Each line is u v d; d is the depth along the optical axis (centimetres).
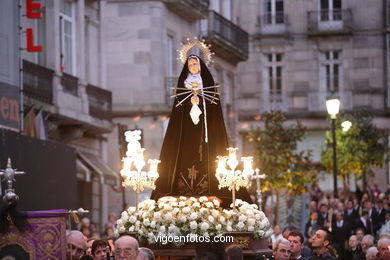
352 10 6862
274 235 2839
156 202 1745
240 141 6812
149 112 4831
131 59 4866
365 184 5300
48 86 3688
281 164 4638
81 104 3997
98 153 4456
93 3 4334
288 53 6894
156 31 4850
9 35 3250
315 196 4406
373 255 2070
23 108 3375
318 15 6869
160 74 4862
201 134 1756
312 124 6788
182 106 1759
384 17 6819
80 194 4319
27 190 2828
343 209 3516
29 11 3500
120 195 4584
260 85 6888
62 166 3147
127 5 4872
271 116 4772
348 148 5212
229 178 1688
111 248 1827
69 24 4009
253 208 1720
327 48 6869
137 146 1736
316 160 6700
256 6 6938
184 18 5153
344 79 6844
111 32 4878
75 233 1519
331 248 1934
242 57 5888
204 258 1426
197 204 1677
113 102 4862
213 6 5744
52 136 3925
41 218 1371
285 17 6900
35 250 1364
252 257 1656
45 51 3788
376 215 3556
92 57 4347
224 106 5738
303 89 6856
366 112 5456
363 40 6844
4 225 1359
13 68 3269
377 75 6812
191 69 1755
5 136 2694
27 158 2844
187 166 1762
